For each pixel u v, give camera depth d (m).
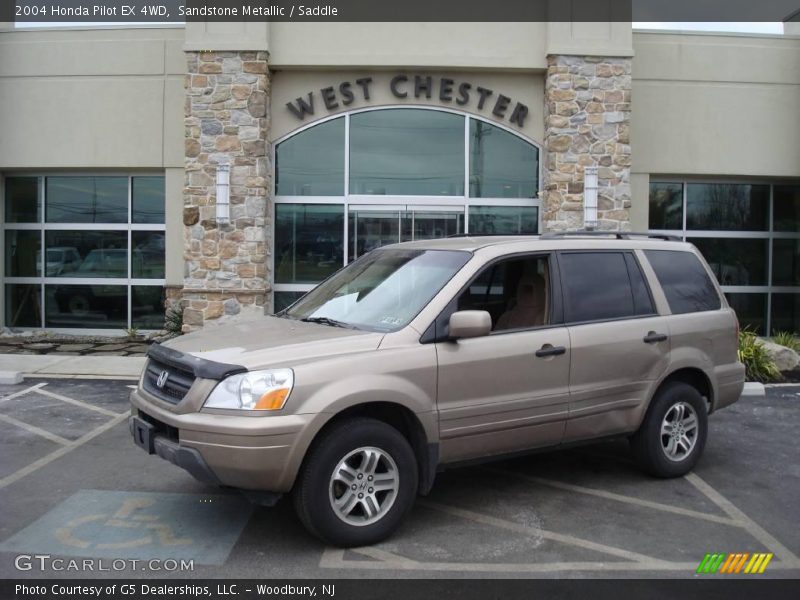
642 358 5.85
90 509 5.26
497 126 13.22
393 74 13.02
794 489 5.97
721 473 6.38
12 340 13.49
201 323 12.58
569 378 5.46
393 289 5.44
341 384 4.54
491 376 5.10
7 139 13.95
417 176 13.23
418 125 13.18
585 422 5.57
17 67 13.87
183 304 13.00
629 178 12.70
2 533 4.82
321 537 4.56
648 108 13.88
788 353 11.30
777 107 14.09
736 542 4.86
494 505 5.49
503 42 12.81
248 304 12.53
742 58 14.00
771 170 14.10
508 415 5.18
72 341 13.48
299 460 4.41
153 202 14.30
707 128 13.98
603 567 4.45
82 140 13.84
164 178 14.23
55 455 6.59
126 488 5.72
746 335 11.36
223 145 12.48
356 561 4.48
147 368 5.22
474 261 5.32
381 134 13.17
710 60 13.95
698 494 5.80
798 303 14.70
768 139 14.09
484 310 5.30
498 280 5.43
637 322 5.89
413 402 4.77
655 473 6.09
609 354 5.66
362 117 13.15
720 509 5.48
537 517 5.25
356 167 13.20
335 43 12.71
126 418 8.01
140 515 5.16
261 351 4.65
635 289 6.03
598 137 12.64
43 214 14.45
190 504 5.38
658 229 14.43
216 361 4.57
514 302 5.50
